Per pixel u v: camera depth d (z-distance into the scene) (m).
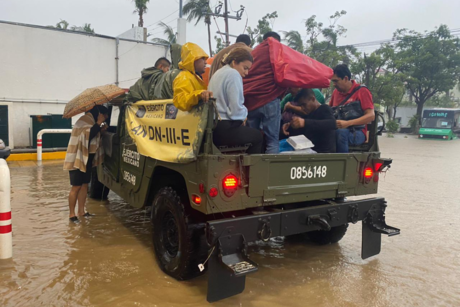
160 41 25.22
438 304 3.12
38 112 13.38
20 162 10.80
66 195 6.72
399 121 52.12
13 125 12.83
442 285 3.48
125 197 4.54
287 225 3.20
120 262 3.80
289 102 4.40
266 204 3.12
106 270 3.60
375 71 36.78
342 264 3.94
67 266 3.67
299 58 3.69
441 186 8.70
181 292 3.18
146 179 3.80
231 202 2.92
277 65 3.53
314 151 3.71
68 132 11.61
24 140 13.16
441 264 3.99
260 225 3.03
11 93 12.78
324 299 3.15
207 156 2.77
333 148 4.00
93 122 5.08
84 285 3.27
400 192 7.93
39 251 4.05
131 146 4.25
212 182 2.80
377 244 4.02
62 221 5.17
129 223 5.17
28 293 3.09
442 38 38.53
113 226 5.02
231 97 3.03
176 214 3.24
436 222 5.60
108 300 3.02
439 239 4.81
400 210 6.32
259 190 3.06
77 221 5.14
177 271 3.27
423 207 6.55
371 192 3.99
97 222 5.19
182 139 3.10
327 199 3.92
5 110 12.30
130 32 17.33
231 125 3.09
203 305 2.98
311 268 3.82
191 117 2.98
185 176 3.06
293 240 4.74
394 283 3.49
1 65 12.50
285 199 3.26
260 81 3.60
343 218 3.62
